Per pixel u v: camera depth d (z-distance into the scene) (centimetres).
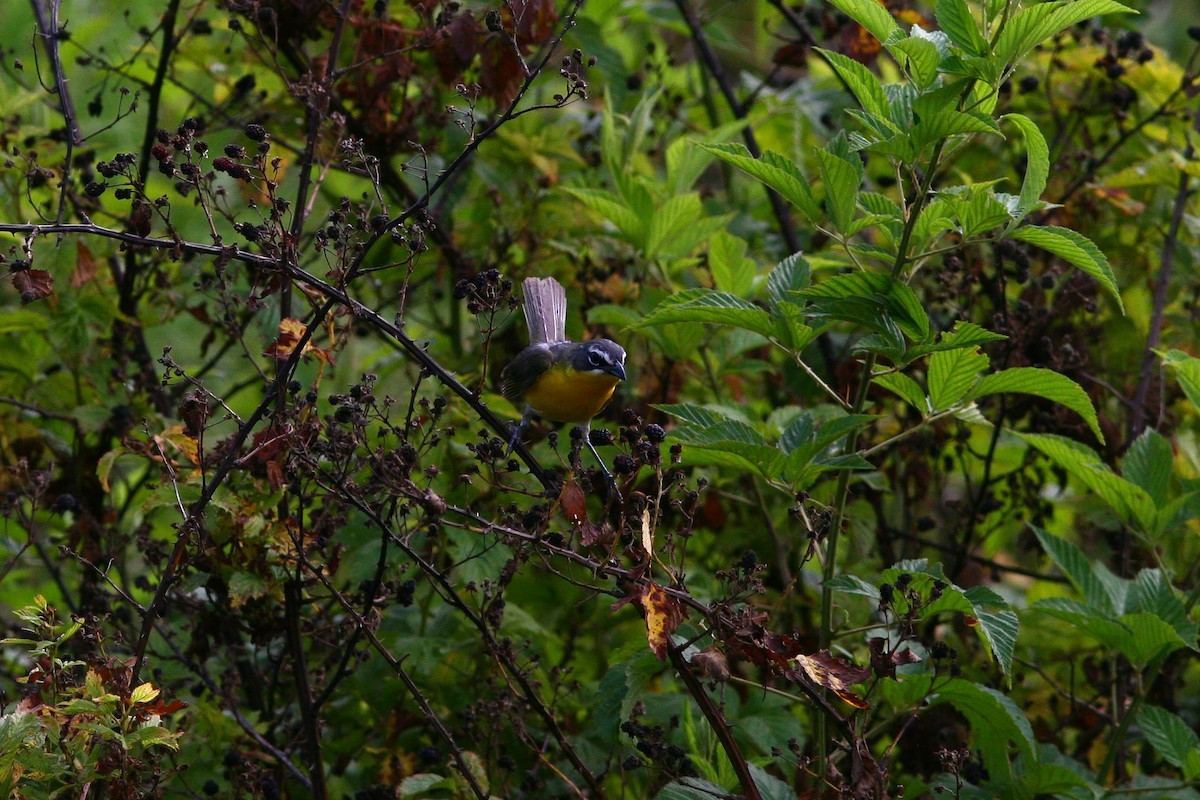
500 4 1119
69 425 1192
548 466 1021
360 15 1101
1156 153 1218
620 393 1218
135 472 1357
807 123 1441
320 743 838
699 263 1217
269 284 805
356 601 832
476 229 1273
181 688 973
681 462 844
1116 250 1280
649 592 643
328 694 810
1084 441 1162
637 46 1625
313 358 831
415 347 718
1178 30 1845
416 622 1068
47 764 639
